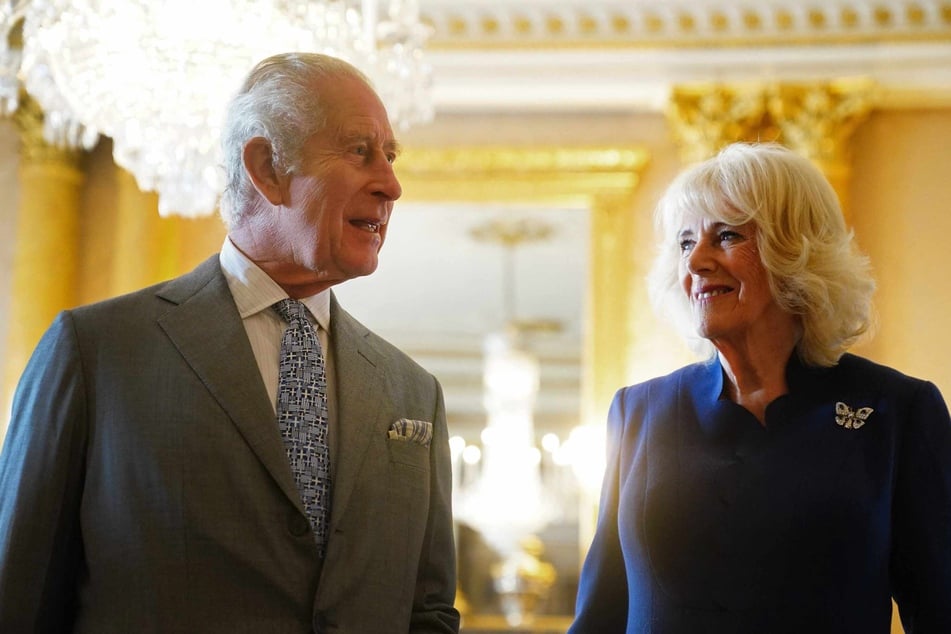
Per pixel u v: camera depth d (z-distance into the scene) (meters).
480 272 6.63
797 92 5.80
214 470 2.02
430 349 7.15
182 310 2.15
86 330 2.11
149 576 1.97
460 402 7.17
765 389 2.19
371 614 2.07
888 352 5.74
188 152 3.73
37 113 5.91
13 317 5.82
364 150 2.22
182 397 2.05
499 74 5.92
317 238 2.17
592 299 5.95
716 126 5.82
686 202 2.20
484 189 6.04
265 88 2.22
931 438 2.09
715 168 2.20
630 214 5.98
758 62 5.84
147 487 2.00
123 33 3.44
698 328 2.17
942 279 5.79
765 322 2.17
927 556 2.06
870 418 2.10
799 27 5.79
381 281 6.84
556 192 6.01
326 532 2.09
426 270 6.80
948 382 5.70
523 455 7.05
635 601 2.18
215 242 6.08
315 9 3.51
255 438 2.05
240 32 3.45
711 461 2.16
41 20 3.49
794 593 2.04
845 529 2.04
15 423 2.07
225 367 2.09
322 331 2.28
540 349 6.82
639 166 5.97
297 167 2.18
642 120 6.07
